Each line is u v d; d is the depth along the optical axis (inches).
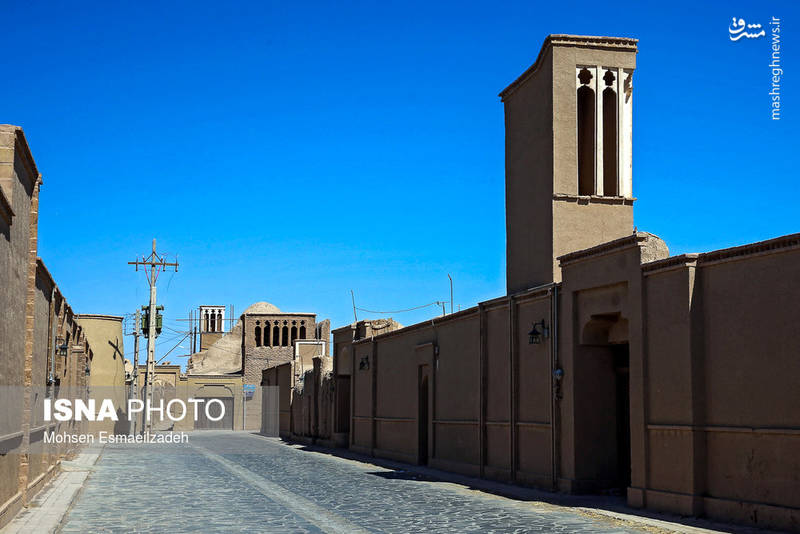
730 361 503.2
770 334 473.7
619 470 664.4
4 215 462.6
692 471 519.8
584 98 823.1
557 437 684.1
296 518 543.5
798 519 444.1
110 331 2007.9
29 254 592.7
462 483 790.5
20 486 577.3
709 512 509.0
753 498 479.8
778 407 465.4
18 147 509.7
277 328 2751.0
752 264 490.3
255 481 823.7
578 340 665.0
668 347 550.0
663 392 553.9
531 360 742.5
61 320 896.3
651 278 572.7
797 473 450.0
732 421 498.3
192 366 3287.4
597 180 773.9
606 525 494.6
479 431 842.8
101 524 520.4
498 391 808.9
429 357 997.8
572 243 759.7
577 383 661.9
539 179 791.7
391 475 896.3
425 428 1040.2
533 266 794.8
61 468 934.4
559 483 678.5
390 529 489.1
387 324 1336.1
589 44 784.9
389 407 1174.3
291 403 1931.6
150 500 656.4
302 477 871.7
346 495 685.9
